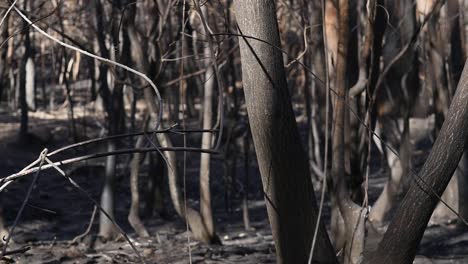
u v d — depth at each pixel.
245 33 5.04
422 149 17.06
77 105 29.89
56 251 9.58
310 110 15.46
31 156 22.12
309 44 9.66
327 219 12.52
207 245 10.77
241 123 19.86
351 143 8.06
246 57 5.06
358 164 8.10
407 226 5.33
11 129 25.11
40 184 17.03
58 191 16.30
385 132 13.25
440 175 5.19
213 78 10.95
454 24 12.88
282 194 5.30
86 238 10.79
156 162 13.56
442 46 11.97
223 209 15.34
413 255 5.42
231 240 11.83
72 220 13.23
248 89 5.14
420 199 5.25
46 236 11.62
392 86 12.16
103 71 13.73
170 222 13.04
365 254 6.55
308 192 5.38
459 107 5.09
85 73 33.06
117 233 11.16
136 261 9.18
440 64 11.97
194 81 26.59
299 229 5.39
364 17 9.96
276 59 5.06
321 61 8.34
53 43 24.14
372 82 8.12
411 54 11.42
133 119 18.53
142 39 11.16
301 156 5.29
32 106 29.97
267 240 11.77
